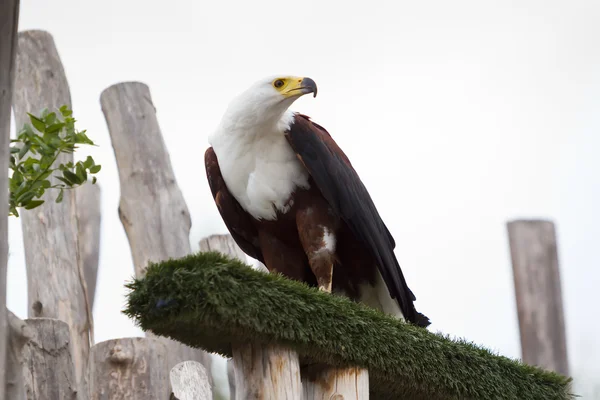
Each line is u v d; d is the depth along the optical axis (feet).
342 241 37.81
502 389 31.19
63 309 44.60
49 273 45.06
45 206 46.03
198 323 24.61
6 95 21.40
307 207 36.83
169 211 51.11
